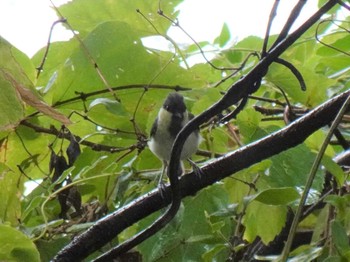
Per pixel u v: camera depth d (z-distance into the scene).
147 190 5.01
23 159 5.35
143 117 5.66
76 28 6.16
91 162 5.39
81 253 4.00
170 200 4.15
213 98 5.23
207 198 4.70
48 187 5.03
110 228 4.05
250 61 6.55
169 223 4.35
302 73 5.62
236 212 4.64
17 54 5.05
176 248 4.59
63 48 5.95
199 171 4.23
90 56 5.30
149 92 5.60
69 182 5.28
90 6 6.07
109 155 5.20
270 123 5.98
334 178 5.11
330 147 5.31
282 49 3.80
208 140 5.40
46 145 5.45
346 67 6.61
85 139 5.58
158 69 5.50
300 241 5.61
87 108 5.54
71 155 5.32
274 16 3.88
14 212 5.05
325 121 4.05
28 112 5.35
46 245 4.51
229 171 4.23
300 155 4.93
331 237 4.09
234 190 5.10
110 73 5.45
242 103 3.98
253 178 5.08
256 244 5.55
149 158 5.64
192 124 3.83
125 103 5.59
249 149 4.17
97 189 5.05
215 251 4.27
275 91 6.43
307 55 6.83
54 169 5.32
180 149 3.87
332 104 4.04
